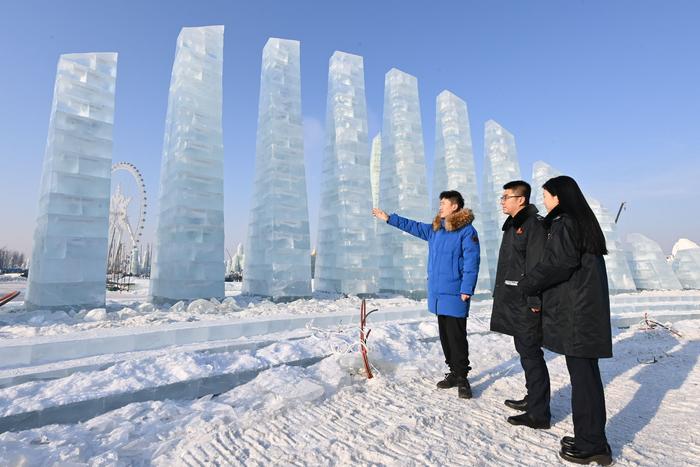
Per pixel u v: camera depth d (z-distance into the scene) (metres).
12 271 46.00
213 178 8.39
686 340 6.46
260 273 9.36
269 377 3.43
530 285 2.41
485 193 16.69
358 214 11.20
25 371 3.04
